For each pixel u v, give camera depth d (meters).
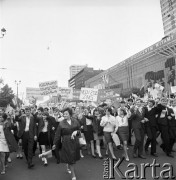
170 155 8.99
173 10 78.44
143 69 67.56
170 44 55.03
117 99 18.64
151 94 21.81
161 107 9.16
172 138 9.11
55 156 9.28
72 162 6.54
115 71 85.94
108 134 8.98
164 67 58.34
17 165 8.81
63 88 22.73
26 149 8.67
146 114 9.21
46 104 23.80
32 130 8.51
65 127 6.74
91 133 9.70
